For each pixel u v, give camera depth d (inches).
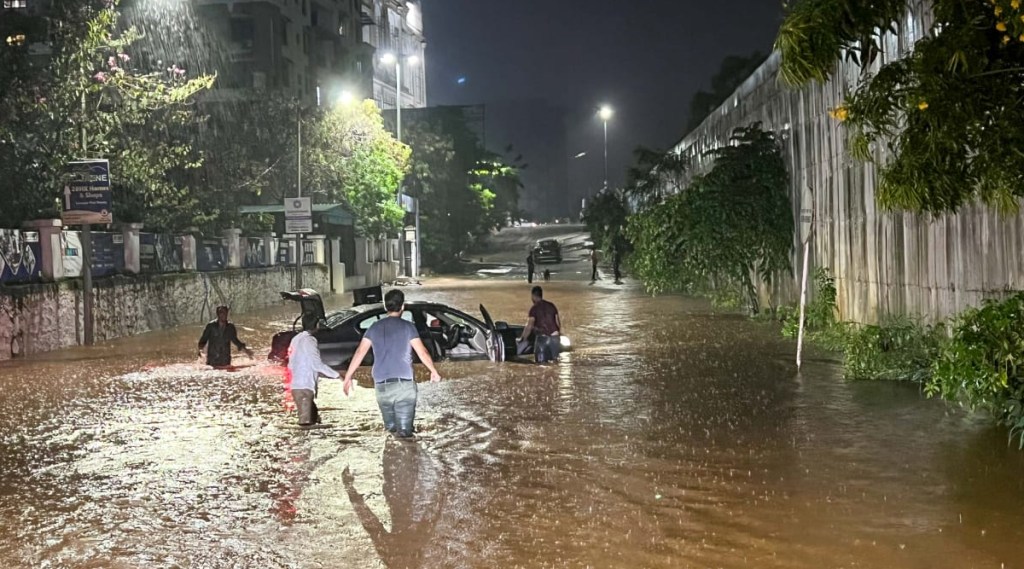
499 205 3393.2
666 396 494.6
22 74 980.6
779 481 323.0
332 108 1840.6
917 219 536.7
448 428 423.2
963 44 302.0
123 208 1124.5
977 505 290.7
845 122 343.0
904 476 324.5
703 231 898.1
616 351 695.7
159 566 254.1
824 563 244.8
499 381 557.9
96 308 868.0
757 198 881.5
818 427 406.0
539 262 2566.4
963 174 328.2
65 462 374.3
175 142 1144.2
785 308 869.8
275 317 1145.4
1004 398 375.9
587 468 345.7
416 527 281.4
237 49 2303.2
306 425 435.5
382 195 1955.0
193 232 1157.1
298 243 1352.1
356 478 338.6
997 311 368.2
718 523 279.1
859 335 540.4
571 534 271.9
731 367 595.2
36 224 816.3
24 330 751.7
